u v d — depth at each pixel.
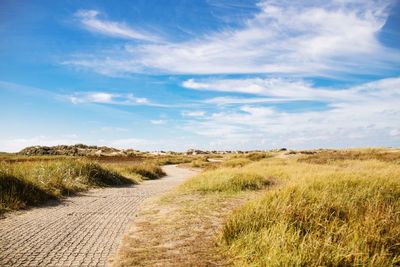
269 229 6.31
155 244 6.55
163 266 5.44
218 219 8.46
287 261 5.09
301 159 33.94
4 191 11.12
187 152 118.19
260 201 7.98
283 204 7.49
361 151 43.16
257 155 48.22
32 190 12.04
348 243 5.82
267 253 5.45
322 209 7.61
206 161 50.28
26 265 5.55
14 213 9.73
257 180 15.57
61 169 17.34
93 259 5.84
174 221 8.30
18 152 72.56
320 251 5.37
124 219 8.95
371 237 6.07
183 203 10.77
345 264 5.27
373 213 7.21
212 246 6.40
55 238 7.09
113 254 6.10
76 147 85.19
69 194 13.94
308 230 6.52
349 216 7.38
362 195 9.96
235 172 16.95
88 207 10.86
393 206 8.29
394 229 6.48
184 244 6.52
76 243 6.75
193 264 5.52
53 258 5.88
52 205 11.20
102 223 8.48
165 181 22.88
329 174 13.12
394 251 5.95
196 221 8.23
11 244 6.66
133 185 19.30
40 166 17.22
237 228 6.71
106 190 16.03
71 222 8.59
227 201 11.01
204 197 11.96
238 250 5.90
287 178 16.67
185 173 32.50
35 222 8.59
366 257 5.38
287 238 5.80
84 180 17.06
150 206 10.57
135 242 6.69
